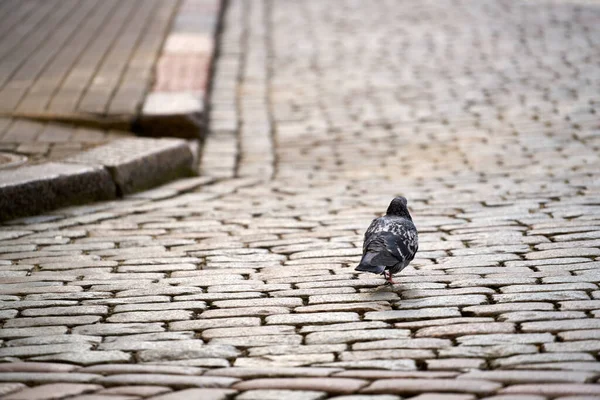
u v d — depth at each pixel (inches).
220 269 361.4
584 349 256.8
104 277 352.5
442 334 276.2
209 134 650.8
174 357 267.3
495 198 466.9
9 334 289.7
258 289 332.2
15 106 623.2
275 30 1014.4
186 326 294.8
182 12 1019.9
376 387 233.6
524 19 998.4
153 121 610.9
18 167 487.2
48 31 897.5
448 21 1015.0
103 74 722.2
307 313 303.3
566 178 498.9
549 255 357.4
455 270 346.0
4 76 708.7
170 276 353.4
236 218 451.5
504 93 716.7
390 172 548.7
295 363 258.5
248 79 810.8
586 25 947.3
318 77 807.7
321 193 506.0
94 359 265.7
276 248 391.5
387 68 823.1
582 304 295.7
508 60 819.4
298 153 607.5
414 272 346.0
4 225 435.5
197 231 426.0
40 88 671.8
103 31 902.4
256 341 278.7
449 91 735.1
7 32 891.4
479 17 1024.9
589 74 752.3
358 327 287.3
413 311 300.2
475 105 690.8
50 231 424.8
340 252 379.9
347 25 1024.9
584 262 345.4
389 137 629.9
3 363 262.2
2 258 380.8
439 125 649.0
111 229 430.9
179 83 703.1
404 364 253.6
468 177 520.7
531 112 659.4
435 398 225.0
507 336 270.7
